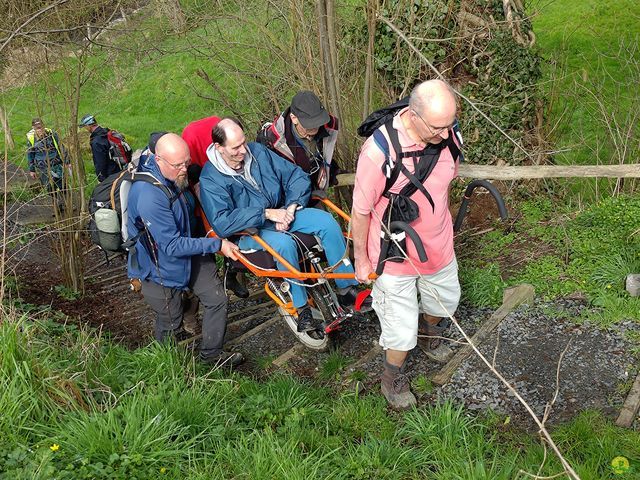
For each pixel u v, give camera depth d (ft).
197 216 16.46
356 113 21.59
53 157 27.20
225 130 14.52
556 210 21.44
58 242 24.70
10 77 24.31
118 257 27.89
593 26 43.39
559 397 13.20
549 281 17.30
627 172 14.16
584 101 28.81
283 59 21.59
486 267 18.69
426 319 14.69
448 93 10.53
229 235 15.15
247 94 24.52
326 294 15.49
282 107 23.65
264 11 23.77
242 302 21.40
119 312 22.98
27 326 13.66
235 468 11.20
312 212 15.57
